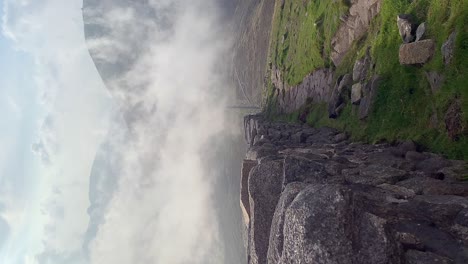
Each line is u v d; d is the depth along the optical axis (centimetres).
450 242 577
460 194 744
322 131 2072
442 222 616
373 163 1106
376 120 1536
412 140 1241
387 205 663
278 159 1092
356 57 1952
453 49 1089
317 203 636
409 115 1333
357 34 2030
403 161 1088
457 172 898
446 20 1189
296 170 932
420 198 693
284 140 2267
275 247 709
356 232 609
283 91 3456
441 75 1149
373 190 755
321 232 611
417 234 598
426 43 1237
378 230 603
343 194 641
